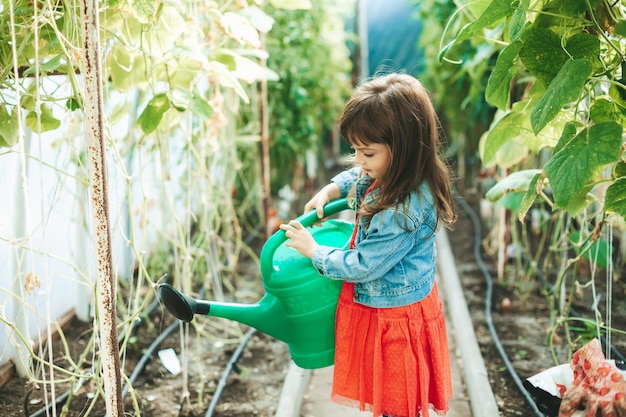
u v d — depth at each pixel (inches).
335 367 65.6
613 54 64.0
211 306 62.6
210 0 81.5
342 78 215.8
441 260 147.0
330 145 248.7
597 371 58.6
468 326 109.7
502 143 76.7
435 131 63.7
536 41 58.3
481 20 60.7
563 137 57.2
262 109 128.9
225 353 105.2
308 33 177.2
